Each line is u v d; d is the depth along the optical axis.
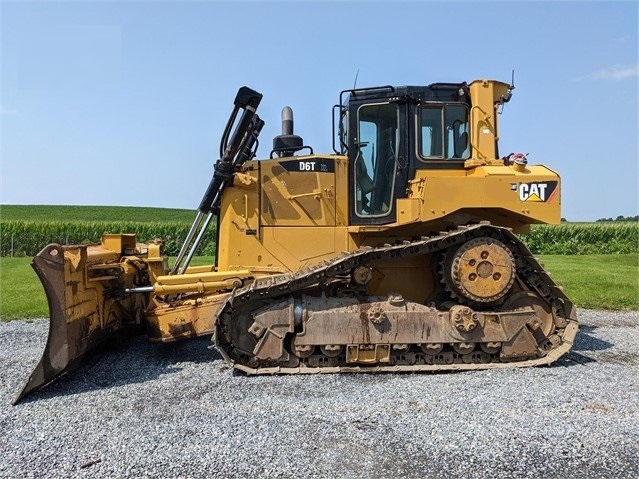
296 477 3.62
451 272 6.16
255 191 6.79
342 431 4.36
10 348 7.61
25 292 13.42
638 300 12.02
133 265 7.18
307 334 6.02
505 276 6.11
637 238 31.19
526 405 4.95
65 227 31.67
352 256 5.98
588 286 13.85
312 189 6.77
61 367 5.40
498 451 3.99
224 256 6.82
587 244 31.42
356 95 6.79
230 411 4.82
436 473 3.68
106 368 6.38
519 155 6.34
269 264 6.77
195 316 6.37
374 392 5.34
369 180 6.82
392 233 6.73
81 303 5.80
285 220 6.77
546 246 31.48
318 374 6.00
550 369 6.23
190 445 4.09
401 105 6.69
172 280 6.42
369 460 3.86
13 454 3.99
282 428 4.41
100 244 7.24
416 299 6.75
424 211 6.09
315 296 6.27
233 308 6.07
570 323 6.41
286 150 7.27
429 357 6.23
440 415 4.70
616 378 5.87
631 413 4.77
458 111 6.78
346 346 6.04
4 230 30.95
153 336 6.44
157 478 3.62
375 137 6.80
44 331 8.91
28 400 5.24
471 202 6.11
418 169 6.68
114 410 4.90
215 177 6.69
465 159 6.76
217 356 6.96
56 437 4.29
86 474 3.68
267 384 5.64
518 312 6.26
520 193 6.15
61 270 5.37
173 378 5.91
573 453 3.97
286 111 7.67
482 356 6.33
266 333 6.02
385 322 6.07
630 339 8.20
